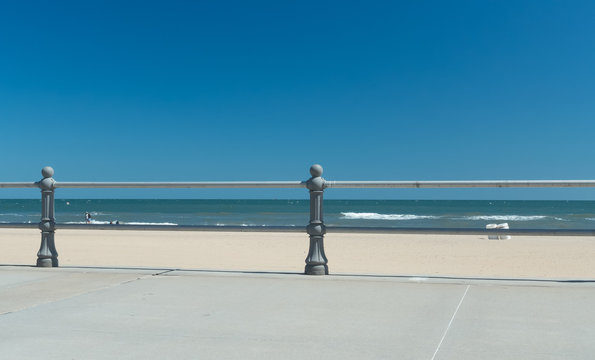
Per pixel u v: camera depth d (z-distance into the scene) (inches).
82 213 2965.1
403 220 2098.9
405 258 661.3
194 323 135.6
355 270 531.8
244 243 864.3
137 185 217.8
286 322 136.6
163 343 119.3
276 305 155.4
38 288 180.5
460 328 130.6
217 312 146.9
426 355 110.9
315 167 200.8
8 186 229.3
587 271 546.6
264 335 125.3
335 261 629.0
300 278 199.3
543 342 119.4
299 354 111.9
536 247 816.9
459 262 621.9
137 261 591.5
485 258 663.1
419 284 187.3
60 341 120.6
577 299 162.2
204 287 182.5
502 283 187.6
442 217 2404.0
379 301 160.2
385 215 2679.6
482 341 120.3
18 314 144.5
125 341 120.6
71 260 595.2
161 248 765.3
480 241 920.3
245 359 108.7
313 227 204.2
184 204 5580.7
